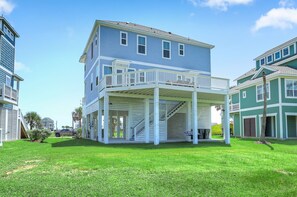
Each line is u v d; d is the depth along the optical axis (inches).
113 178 250.7
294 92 956.0
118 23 805.9
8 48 965.2
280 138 914.7
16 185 223.0
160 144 608.4
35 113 2273.6
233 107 1269.7
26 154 429.1
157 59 844.6
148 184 231.6
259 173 290.0
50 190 209.5
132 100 769.6
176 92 662.5
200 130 866.1
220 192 215.2
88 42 922.1
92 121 898.1
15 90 956.6
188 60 911.7
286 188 234.4
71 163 331.0
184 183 237.6
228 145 623.2
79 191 207.6
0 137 627.2
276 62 1193.4
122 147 534.3
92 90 868.0
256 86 1078.4
